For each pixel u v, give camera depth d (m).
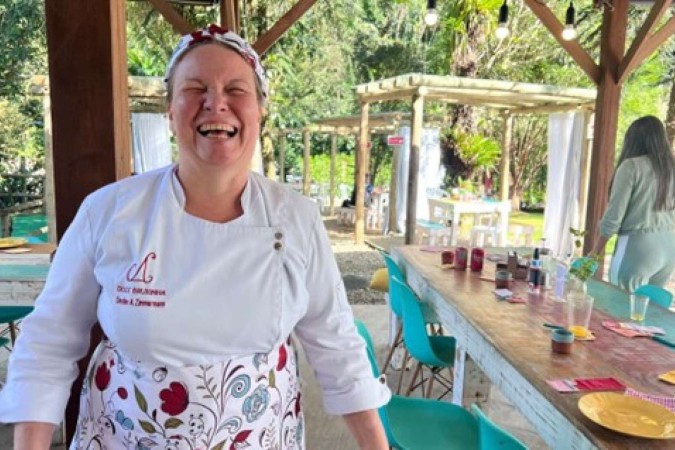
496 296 2.46
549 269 2.69
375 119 9.77
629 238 2.99
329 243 1.09
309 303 1.08
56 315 0.97
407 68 14.00
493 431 1.27
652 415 1.33
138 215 0.95
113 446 0.98
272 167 9.47
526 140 13.83
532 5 4.40
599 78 4.38
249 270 0.97
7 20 7.93
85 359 1.39
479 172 10.97
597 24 9.62
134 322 0.92
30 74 8.18
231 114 0.95
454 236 7.85
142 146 7.20
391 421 2.01
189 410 0.94
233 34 0.99
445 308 2.47
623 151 3.00
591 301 2.01
